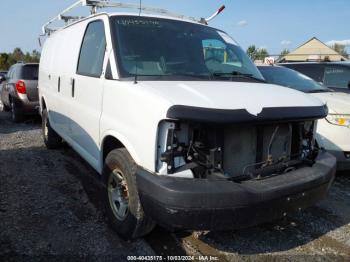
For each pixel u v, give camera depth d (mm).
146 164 2998
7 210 4121
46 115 6691
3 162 5910
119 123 3441
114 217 3688
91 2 4816
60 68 5426
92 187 4910
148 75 3582
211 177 2912
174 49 3965
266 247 3615
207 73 3877
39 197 4527
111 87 3600
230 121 2812
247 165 3160
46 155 6426
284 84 6711
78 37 4812
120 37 3838
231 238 3758
